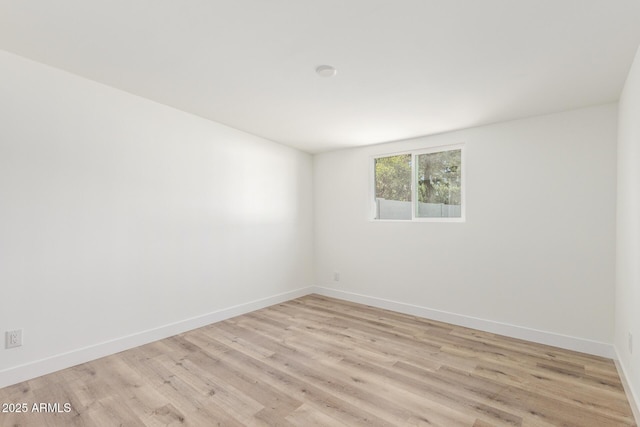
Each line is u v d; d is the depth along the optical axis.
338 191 4.45
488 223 3.20
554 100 2.59
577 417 1.79
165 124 2.91
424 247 3.63
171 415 1.79
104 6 1.56
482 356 2.58
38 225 2.17
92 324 2.44
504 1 1.46
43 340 2.19
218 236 3.39
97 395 1.97
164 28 1.74
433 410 1.85
